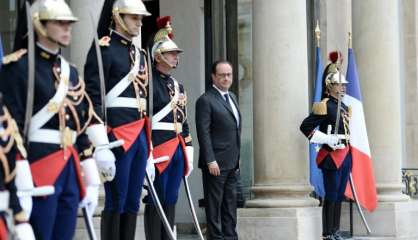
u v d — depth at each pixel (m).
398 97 28.75
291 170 23.59
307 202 23.53
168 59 17.55
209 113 20.92
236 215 22.00
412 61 37.31
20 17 12.40
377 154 28.34
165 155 17.41
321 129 24.36
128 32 15.35
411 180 35.03
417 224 29.02
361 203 26.28
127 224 15.75
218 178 20.86
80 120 12.75
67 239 12.59
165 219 16.08
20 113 11.95
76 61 18.52
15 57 12.00
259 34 23.73
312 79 31.44
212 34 29.41
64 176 12.41
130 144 15.30
